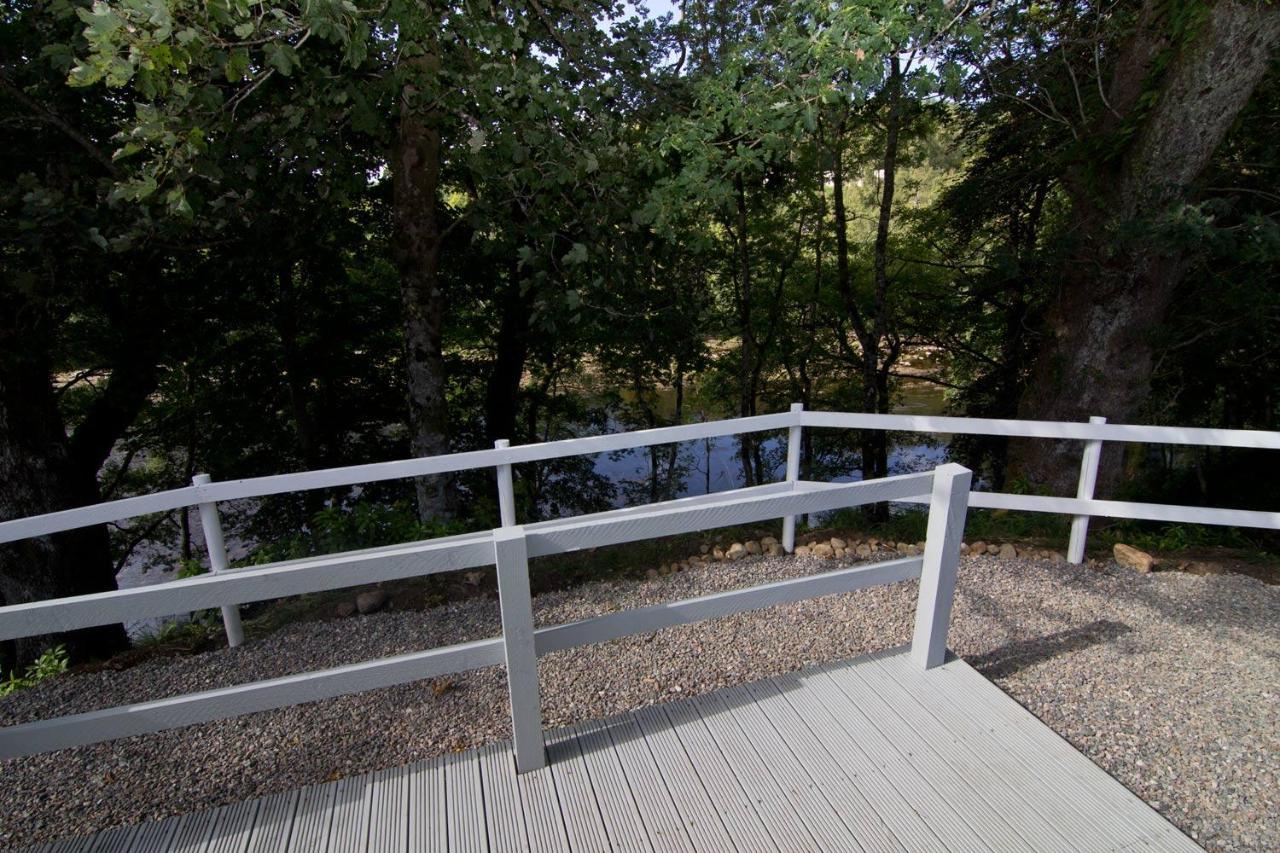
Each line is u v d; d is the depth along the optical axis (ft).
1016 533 18.11
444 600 14.01
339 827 6.69
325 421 44.96
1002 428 14.32
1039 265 24.84
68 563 24.12
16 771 8.98
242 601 6.61
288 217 23.12
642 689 10.33
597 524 7.23
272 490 11.74
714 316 36.94
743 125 17.83
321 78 14.75
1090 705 9.39
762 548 16.03
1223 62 18.07
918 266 46.47
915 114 35.63
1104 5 24.13
